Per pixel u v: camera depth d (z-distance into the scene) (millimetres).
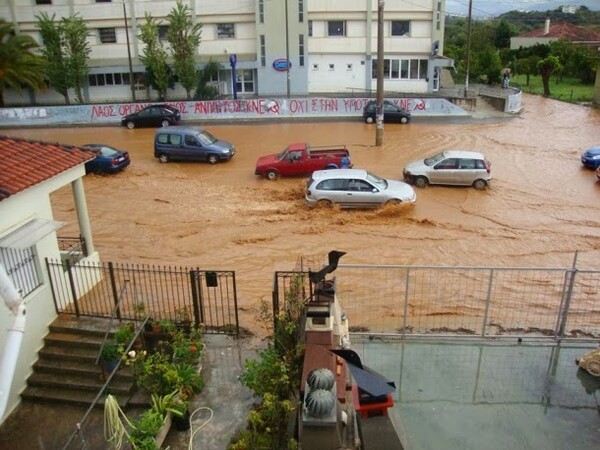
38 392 9922
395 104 36688
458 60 59812
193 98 45188
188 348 9836
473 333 11586
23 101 46156
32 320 10344
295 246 16625
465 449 8391
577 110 41312
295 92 45562
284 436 8234
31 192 10617
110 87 46500
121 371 9898
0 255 9727
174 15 41938
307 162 23641
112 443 8695
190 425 9008
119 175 25031
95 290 12953
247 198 21359
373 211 19453
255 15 43812
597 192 21625
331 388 7883
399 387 9836
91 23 44969
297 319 9805
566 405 9391
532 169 24922
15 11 44406
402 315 12461
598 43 76938
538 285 14055
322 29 44688
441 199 20859
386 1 43500
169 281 14188
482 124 35562
